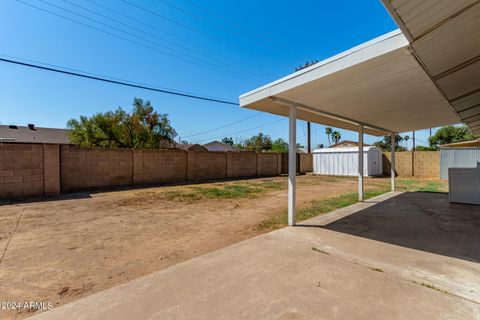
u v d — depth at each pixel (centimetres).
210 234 426
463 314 194
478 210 582
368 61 275
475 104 450
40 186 787
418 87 364
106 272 287
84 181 914
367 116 593
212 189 980
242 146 4153
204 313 196
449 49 236
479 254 319
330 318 189
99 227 468
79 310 202
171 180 1181
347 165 1644
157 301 214
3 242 383
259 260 299
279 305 207
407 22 192
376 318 189
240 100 454
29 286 255
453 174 671
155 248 362
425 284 241
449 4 171
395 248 340
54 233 429
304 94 396
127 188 991
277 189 993
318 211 586
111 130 1412
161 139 1638
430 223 469
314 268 277
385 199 741
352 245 351
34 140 2038
